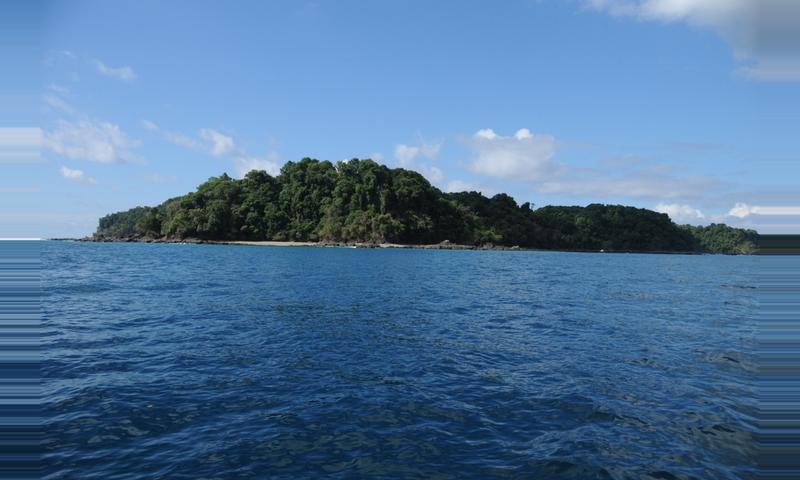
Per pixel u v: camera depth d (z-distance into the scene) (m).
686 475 6.82
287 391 10.05
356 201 162.50
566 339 15.98
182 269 46.06
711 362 13.12
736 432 8.31
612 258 123.88
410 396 9.88
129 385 10.25
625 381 11.20
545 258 102.94
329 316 19.48
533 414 9.04
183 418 8.52
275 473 6.66
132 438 7.67
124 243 160.25
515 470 6.88
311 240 160.50
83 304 21.92
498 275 47.62
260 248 129.38
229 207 167.62
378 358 12.90
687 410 9.34
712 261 120.06
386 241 153.75
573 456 7.33
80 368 11.48
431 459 7.18
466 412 9.08
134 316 18.92
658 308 24.97
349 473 6.71
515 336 16.27
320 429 8.16
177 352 13.17
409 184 166.00
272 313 20.00
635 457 7.34
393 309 21.88
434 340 15.35
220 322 17.80
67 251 88.31
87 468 6.67
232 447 7.42
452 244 162.00
